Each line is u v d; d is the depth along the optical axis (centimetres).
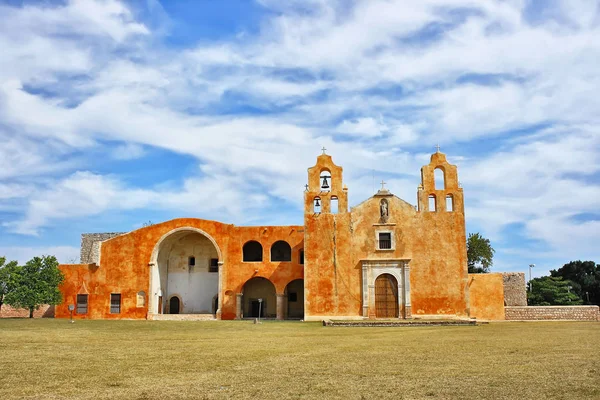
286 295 4344
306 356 1661
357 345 1998
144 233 4488
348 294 3906
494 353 1695
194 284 4734
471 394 1084
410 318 3778
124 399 1057
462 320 3484
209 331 2800
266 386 1172
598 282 7262
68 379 1262
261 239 4372
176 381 1233
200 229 4428
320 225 4009
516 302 5003
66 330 2803
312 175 4112
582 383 1179
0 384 1204
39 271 4247
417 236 3950
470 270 6225
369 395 1083
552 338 2236
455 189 4016
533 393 1088
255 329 2961
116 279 4441
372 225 3981
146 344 2061
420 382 1205
